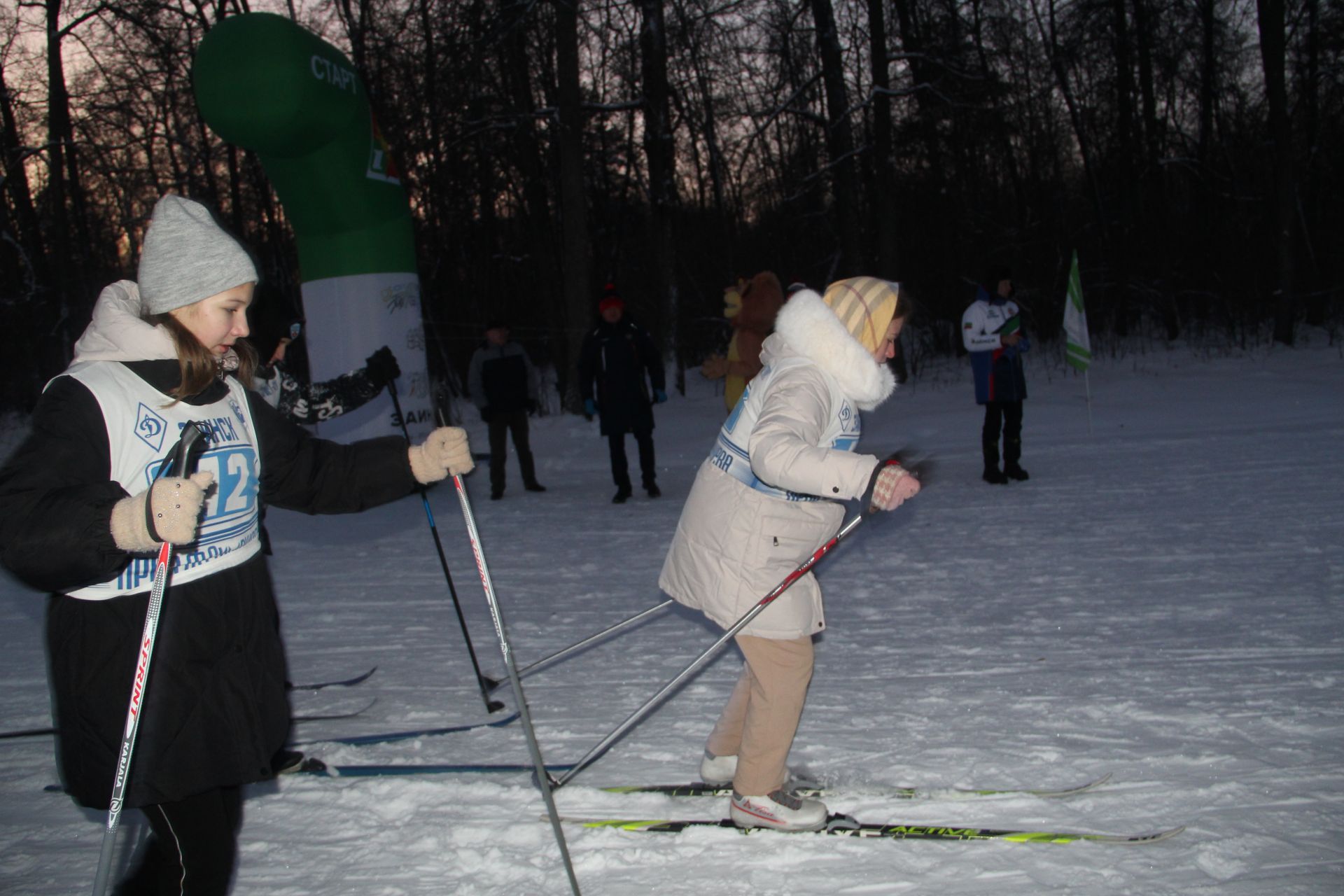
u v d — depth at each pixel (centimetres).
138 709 174
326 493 222
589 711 364
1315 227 2186
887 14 1928
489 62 1781
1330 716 329
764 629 254
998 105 2072
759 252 2402
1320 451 893
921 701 361
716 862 250
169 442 188
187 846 190
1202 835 255
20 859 262
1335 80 2128
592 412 863
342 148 939
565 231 1570
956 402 1389
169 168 2294
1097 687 367
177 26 1933
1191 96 2398
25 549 163
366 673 421
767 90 1870
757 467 236
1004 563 573
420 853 259
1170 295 1967
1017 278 2286
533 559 648
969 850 253
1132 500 731
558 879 244
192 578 189
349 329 989
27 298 2006
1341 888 229
